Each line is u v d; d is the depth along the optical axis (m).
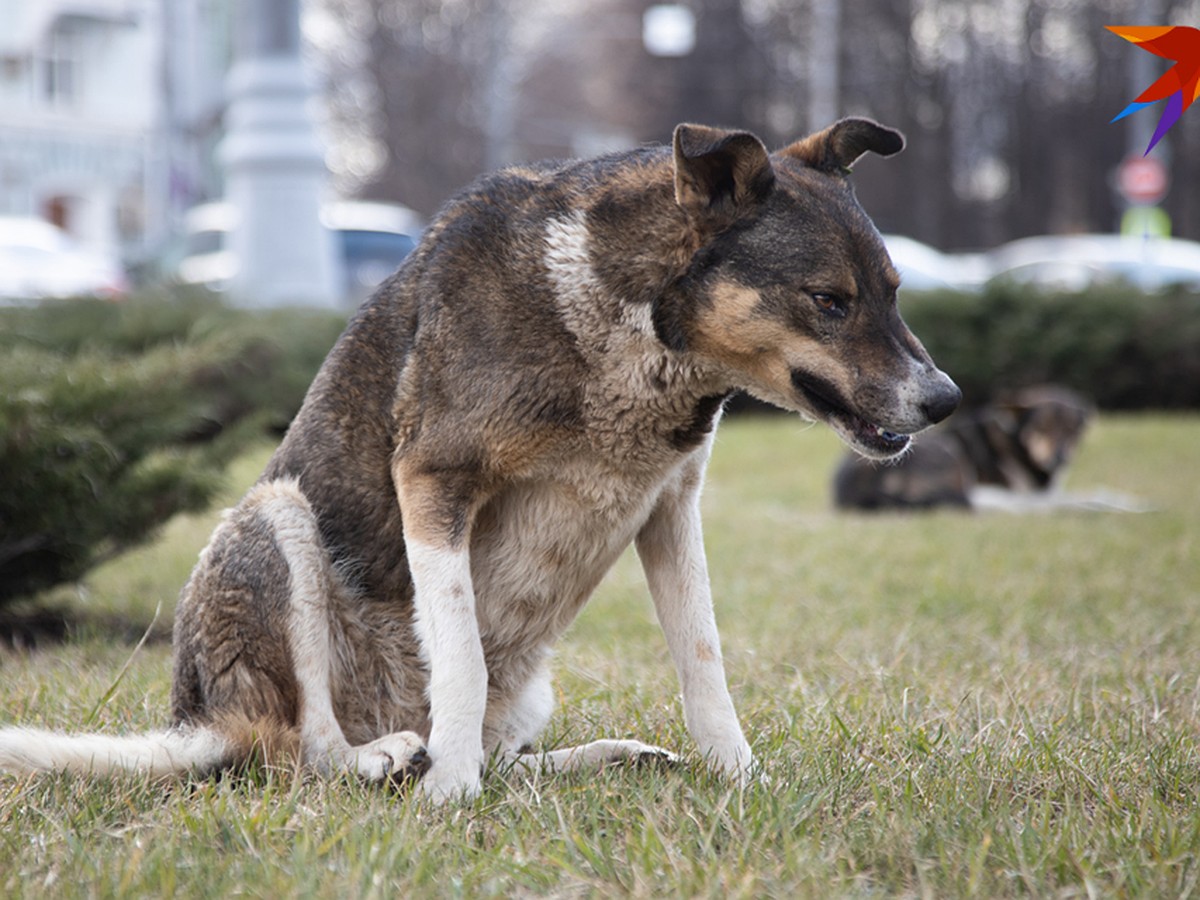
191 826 4.02
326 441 4.95
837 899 3.45
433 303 4.70
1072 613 8.22
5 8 45.91
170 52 53.50
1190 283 23.14
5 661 6.84
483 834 4.09
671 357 4.57
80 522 7.40
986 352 21.09
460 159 64.00
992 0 59.62
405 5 64.31
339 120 64.94
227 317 14.50
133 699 5.79
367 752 4.61
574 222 4.61
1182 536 11.35
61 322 14.10
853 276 4.52
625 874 3.68
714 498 14.07
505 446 4.55
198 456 8.38
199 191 55.28
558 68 79.38
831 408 4.59
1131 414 22.00
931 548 10.71
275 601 4.80
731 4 63.81
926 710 5.56
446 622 4.53
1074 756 4.80
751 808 4.10
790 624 7.95
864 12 58.34
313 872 3.62
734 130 4.49
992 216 64.12
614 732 5.46
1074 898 3.54
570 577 4.84
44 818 4.17
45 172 46.72
